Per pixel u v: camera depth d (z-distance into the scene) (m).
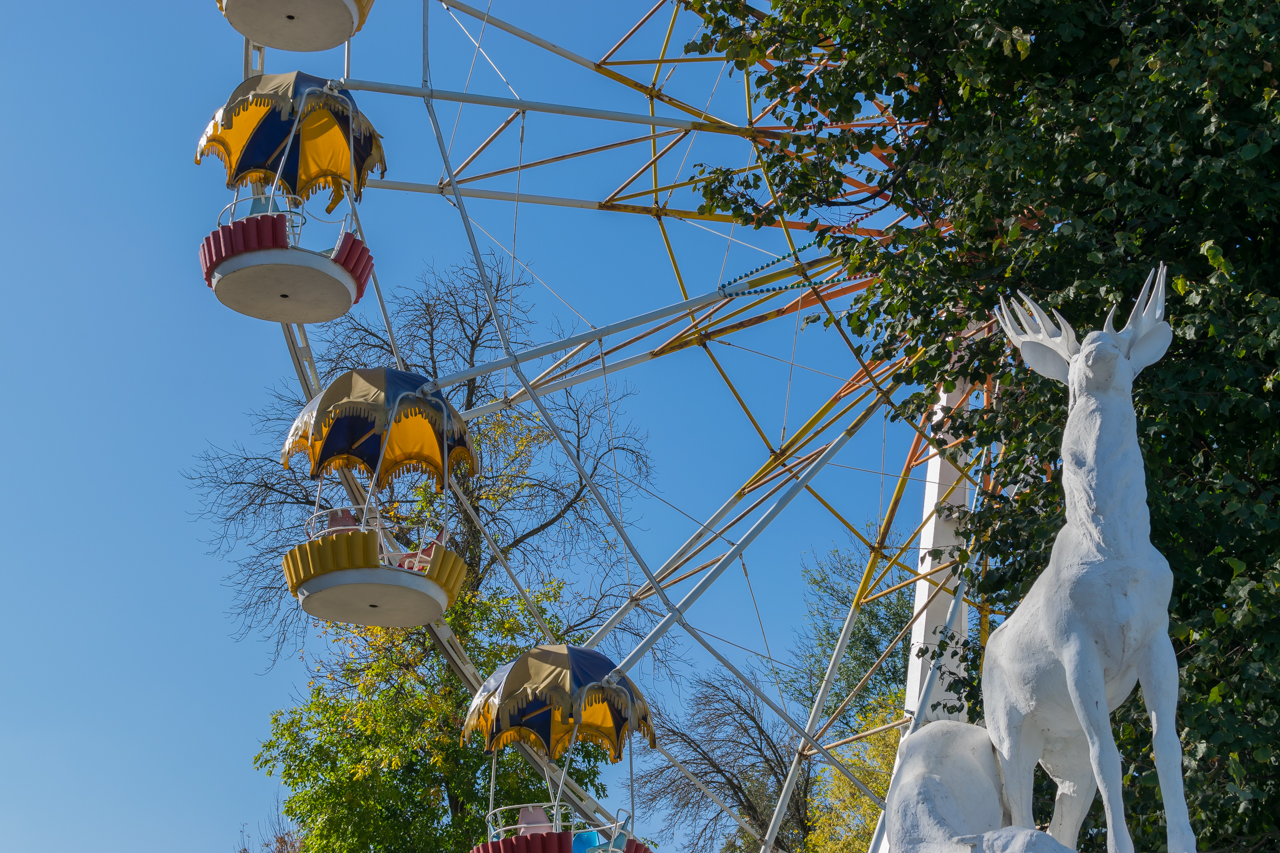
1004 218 12.32
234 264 15.67
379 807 22.31
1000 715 6.29
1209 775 10.00
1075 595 5.92
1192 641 10.53
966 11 12.43
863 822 28.98
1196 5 11.98
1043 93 12.39
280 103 16.02
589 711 16.23
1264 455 10.55
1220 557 10.48
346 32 16.86
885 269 12.83
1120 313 11.53
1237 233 11.16
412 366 26.77
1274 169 11.09
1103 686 5.82
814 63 15.07
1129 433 6.08
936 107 13.75
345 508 16.47
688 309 16.44
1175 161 10.95
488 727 14.39
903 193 14.00
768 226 14.76
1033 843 5.55
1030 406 11.88
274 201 16.92
